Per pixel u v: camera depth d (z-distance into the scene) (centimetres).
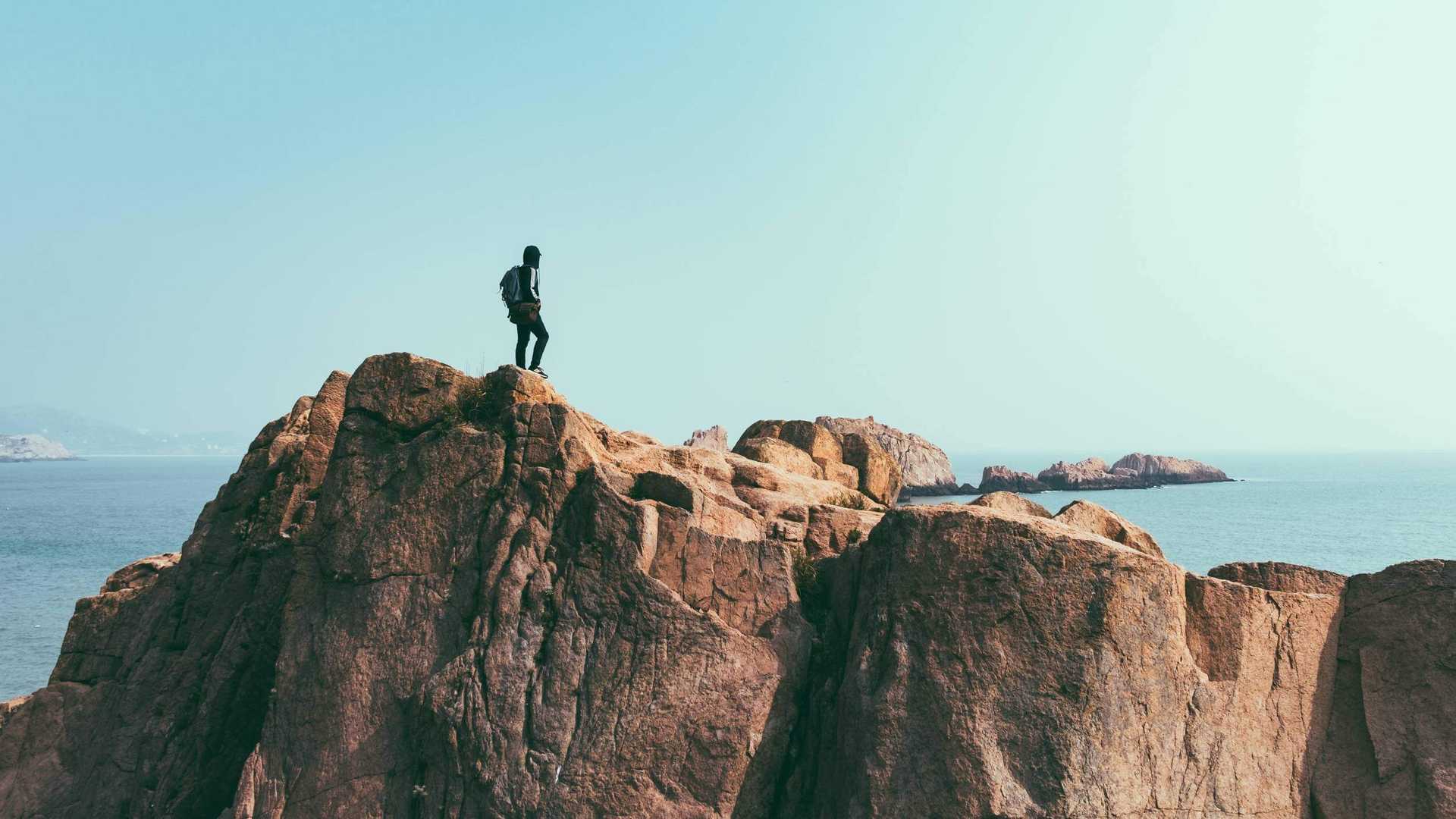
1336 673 2230
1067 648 2103
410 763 2462
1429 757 2055
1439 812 2003
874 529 2394
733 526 2616
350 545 2664
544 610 2470
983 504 2483
